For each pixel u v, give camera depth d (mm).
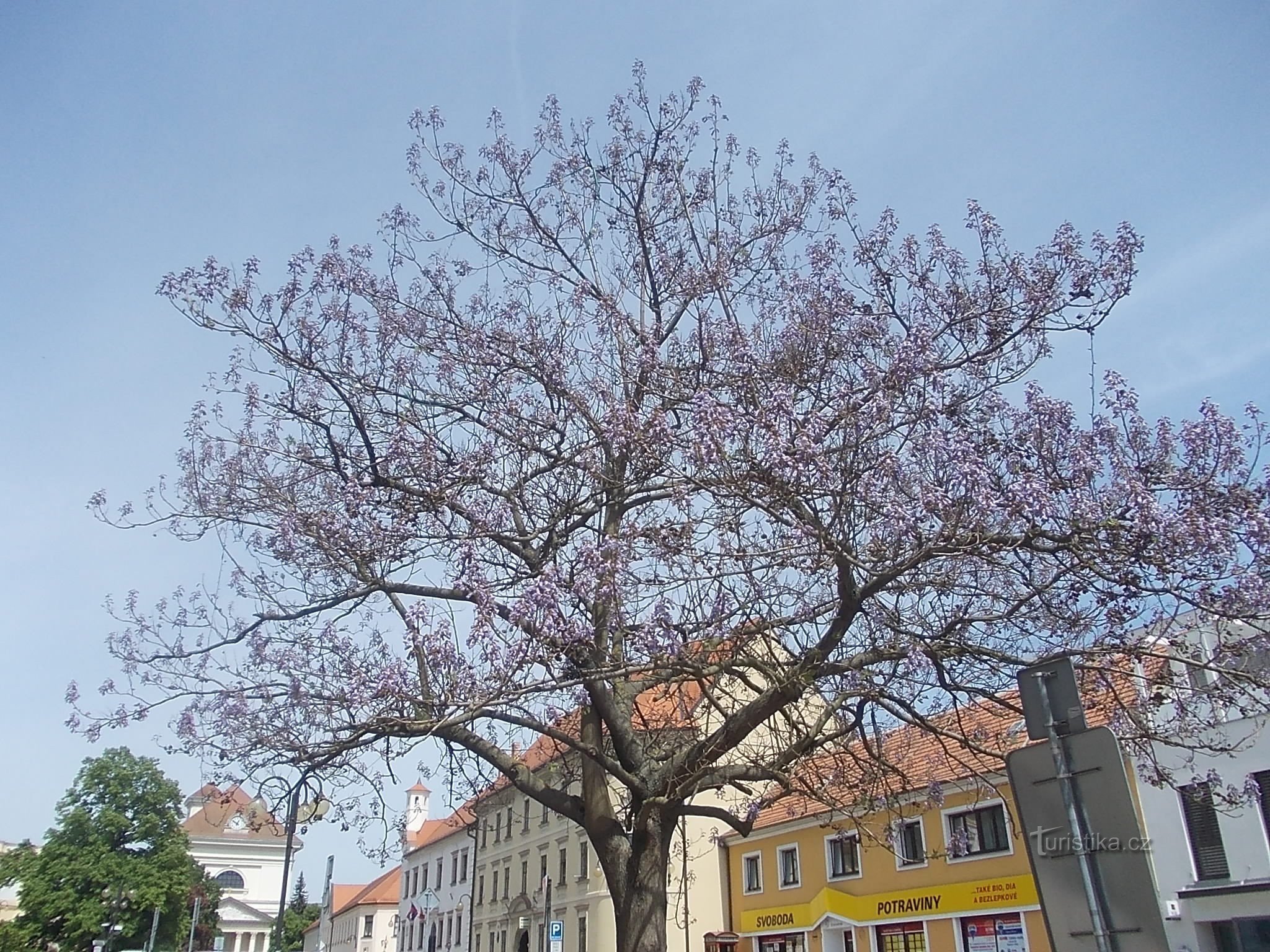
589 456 10211
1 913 66750
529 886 43062
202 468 10312
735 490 7980
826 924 26391
